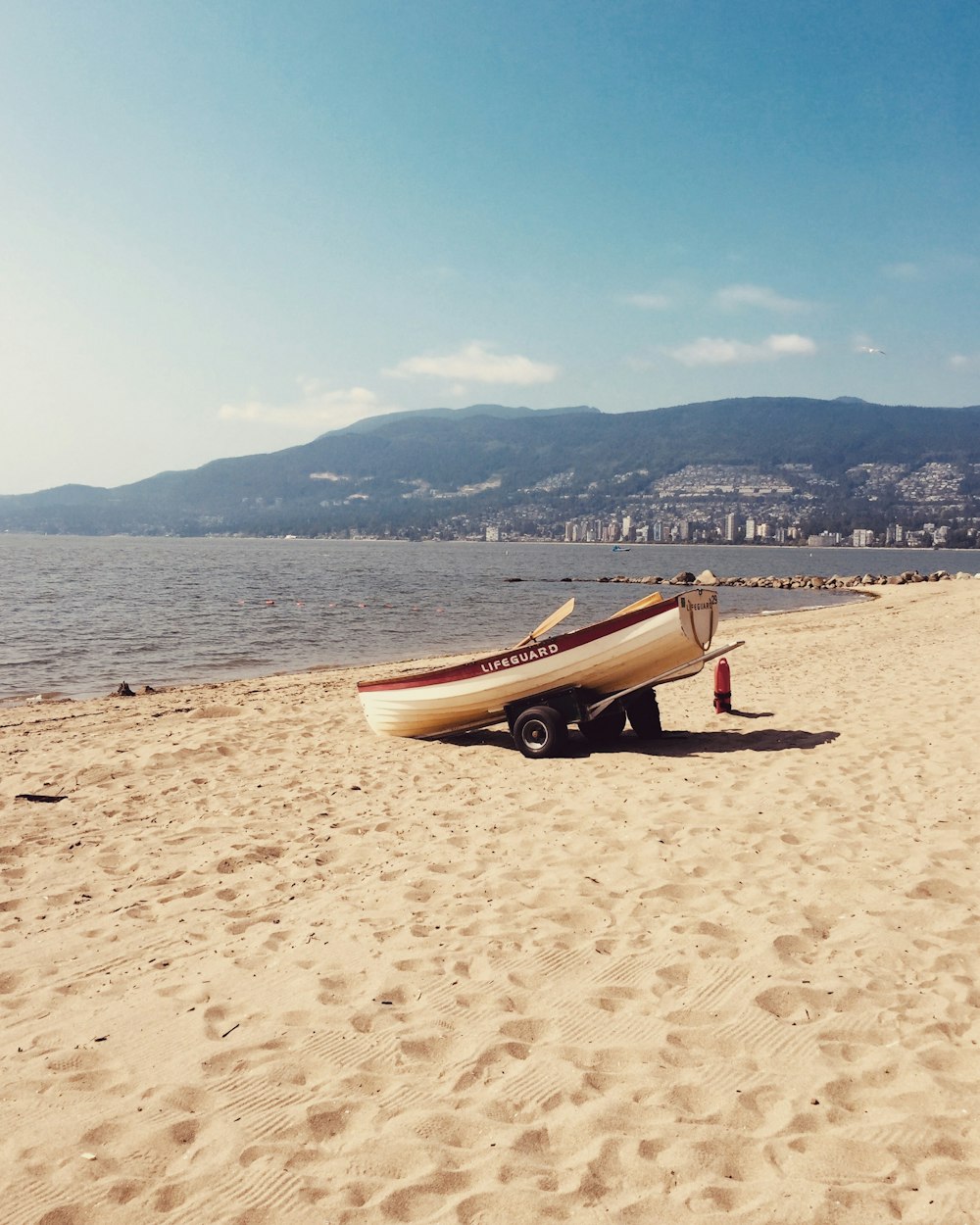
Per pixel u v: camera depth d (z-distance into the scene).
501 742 12.03
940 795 8.23
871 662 18.47
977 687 13.80
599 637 10.93
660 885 6.30
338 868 7.07
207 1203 3.25
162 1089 4.00
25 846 7.78
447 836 7.76
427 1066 4.13
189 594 53.47
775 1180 3.27
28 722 14.21
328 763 10.91
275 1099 3.90
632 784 9.27
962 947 5.14
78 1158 3.53
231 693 17.94
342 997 4.85
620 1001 4.68
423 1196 3.25
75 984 5.18
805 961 5.05
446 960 5.22
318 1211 3.19
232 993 4.96
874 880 6.20
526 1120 3.68
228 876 6.98
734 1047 4.20
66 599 48.09
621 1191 3.24
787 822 7.64
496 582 76.44
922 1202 3.12
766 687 15.74
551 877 6.60
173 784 9.91
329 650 28.45
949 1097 3.72
